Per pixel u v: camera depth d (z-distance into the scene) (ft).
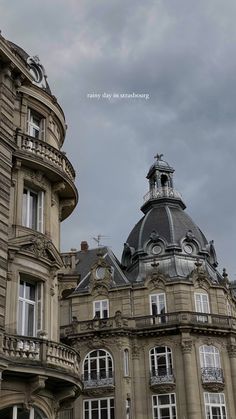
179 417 154.81
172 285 174.40
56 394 80.64
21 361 72.08
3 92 85.25
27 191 88.43
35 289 84.12
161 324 165.68
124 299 175.63
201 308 172.55
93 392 159.43
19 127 90.38
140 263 186.19
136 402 159.22
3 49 84.07
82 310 177.47
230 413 158.30
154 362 164.04
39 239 84.02
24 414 74.64
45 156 89.66
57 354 78.23
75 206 99.96
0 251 76.13
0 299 73.92
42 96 96.84
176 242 186.70
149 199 204.54
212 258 193.77
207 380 159.43
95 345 165.48
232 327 169.07
